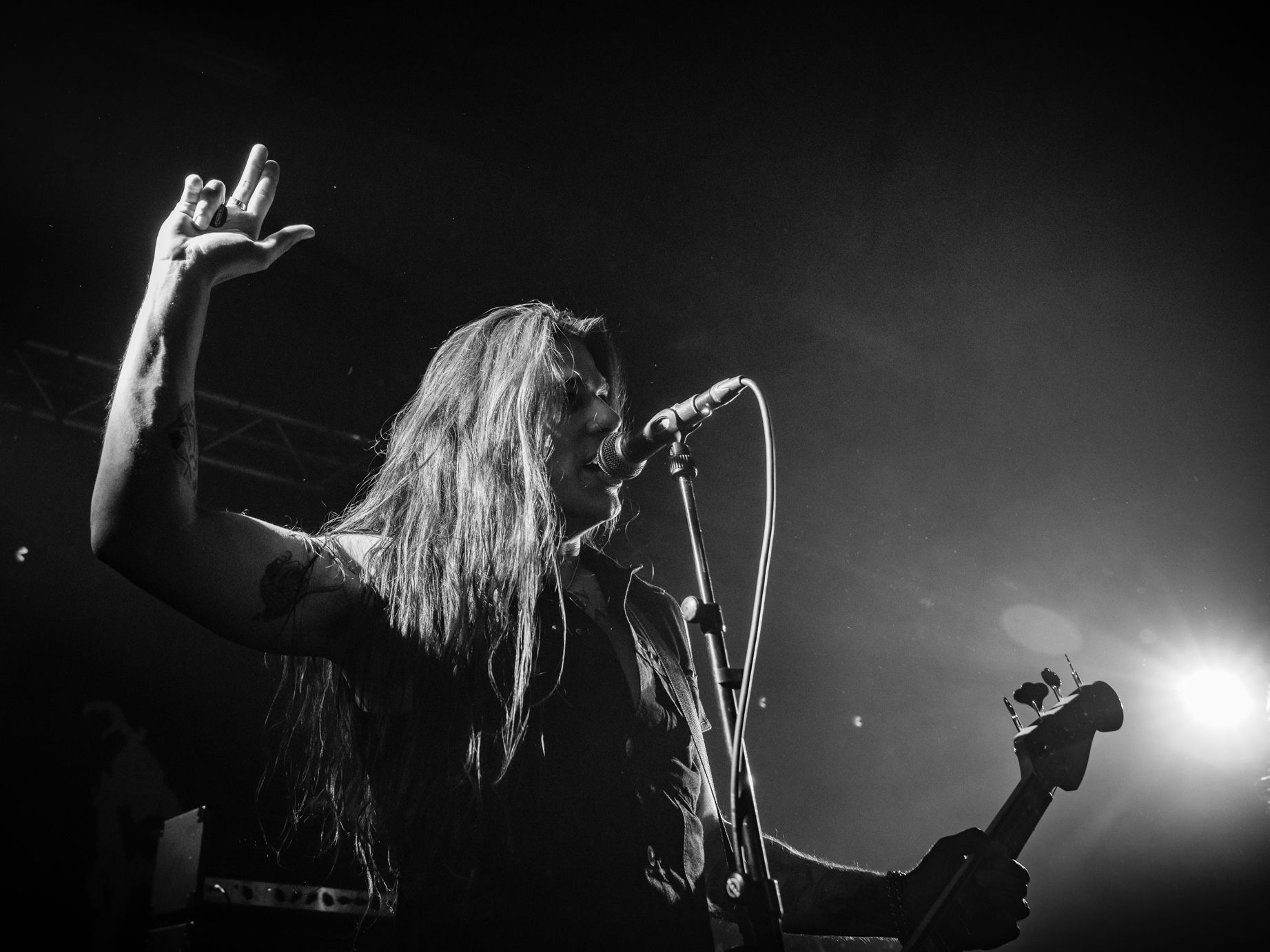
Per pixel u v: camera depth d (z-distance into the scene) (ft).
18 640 21.97
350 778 5.44
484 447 5.93
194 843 8.81
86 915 20.88
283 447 24.12
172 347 4.43
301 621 4.82
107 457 4.25
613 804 4.89
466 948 4.42
